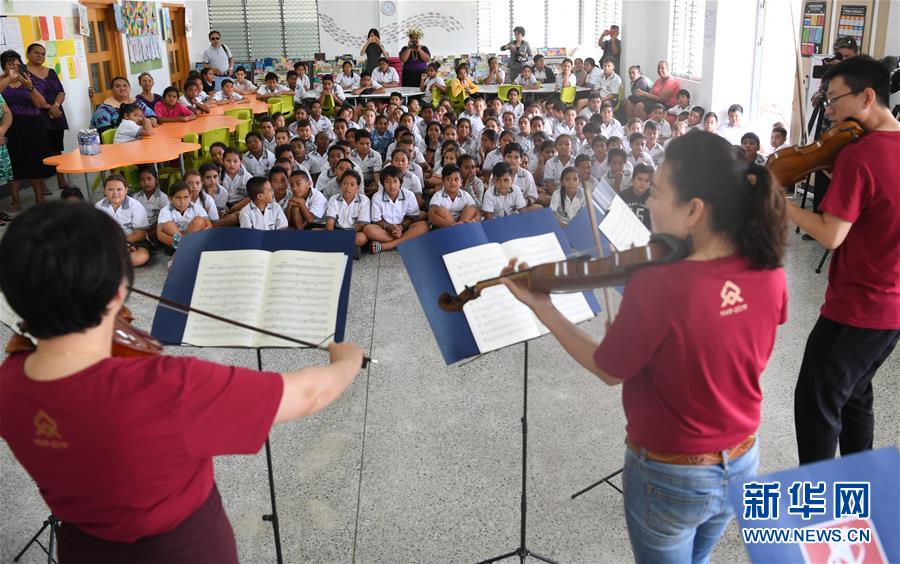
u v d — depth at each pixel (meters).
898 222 1.96
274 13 12.91
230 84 9.16
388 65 11.56
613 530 2.38
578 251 2.02
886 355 2.16
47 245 0.97
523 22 13.18
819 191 4.03
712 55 8.67
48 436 1.06
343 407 3.16
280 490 2.61
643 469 1.44
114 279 1.01
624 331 1.32
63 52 7.79
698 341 1.29
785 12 8.02
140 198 5.38
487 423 3.02
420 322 4.03
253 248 1.94
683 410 1.35
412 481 2.66
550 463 2.74
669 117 7.80
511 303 1.94
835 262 2.12
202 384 1.08
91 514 1.13
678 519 1.44
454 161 5.88
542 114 8.16
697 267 1.29
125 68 9.53
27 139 6.34
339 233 1.92
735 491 1.06
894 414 2.97
